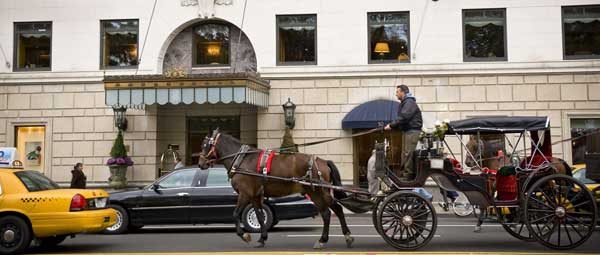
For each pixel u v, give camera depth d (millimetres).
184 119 22484
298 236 13586
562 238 12539
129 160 21344
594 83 20594
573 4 20781
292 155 11438
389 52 21562
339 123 21328
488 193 11070
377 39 21656
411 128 11219
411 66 21141
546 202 10836
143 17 22203
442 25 21219
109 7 22281
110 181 21156
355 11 21562
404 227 10789
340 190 11195
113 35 22359
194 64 22391
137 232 15320
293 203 14484
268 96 21609
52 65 22281
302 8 21719
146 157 21734
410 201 10789
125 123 21703
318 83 21547
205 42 22500
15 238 11250
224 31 22406
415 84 21188
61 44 22312
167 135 22438
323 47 21578
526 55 20875
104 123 22031
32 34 22625
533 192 10844
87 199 11562
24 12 22469
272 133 21547
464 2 21172
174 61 22438
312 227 15836
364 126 20391
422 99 21125
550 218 10781
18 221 11258
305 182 11141
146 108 21828
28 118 22266
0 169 11930
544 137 11945
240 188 11492
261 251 10992
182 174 14961
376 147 11211
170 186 14789
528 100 20766
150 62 22031
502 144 15414
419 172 11008
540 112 20703
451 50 21125
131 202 14633
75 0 22375
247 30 21859
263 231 11656
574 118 20672
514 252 10438
